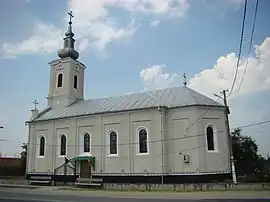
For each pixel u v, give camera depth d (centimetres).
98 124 4166
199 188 3011
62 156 4400
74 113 4488
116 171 3894
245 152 5034
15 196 2625
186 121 3688
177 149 3662
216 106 3766
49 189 3522
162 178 3575
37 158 4650
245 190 2870
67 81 5031
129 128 3916
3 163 6225
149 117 3816
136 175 3753
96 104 4575
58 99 5050
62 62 5144
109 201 2139
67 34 5291
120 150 3922
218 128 3725
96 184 3562
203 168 3519
